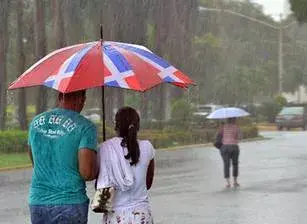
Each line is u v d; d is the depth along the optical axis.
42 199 9.79
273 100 118.50
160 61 10.05
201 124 76.75
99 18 62.06
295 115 96.69
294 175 36.59
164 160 49.44
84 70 9.51
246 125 80.88
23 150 53.75
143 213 10.09
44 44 59.81
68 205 9.71
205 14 90.44
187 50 68.56
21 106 64.25
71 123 9.84
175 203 25.47
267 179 34.53
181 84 10.14
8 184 34.03
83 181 9.93
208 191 29.48
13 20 68.19
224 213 22.81
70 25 61.16
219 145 31.72
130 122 10.10
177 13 67.12
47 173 9.81
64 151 9.75
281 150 57.50
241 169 40.56
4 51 61.53
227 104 108.06
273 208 23.92
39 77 9.72
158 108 73.38
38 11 59.91
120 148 10.02
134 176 9.99
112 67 9.58
